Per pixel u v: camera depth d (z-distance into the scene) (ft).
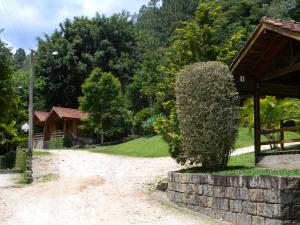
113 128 136.15
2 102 88.38
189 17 246.47
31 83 75.15
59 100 189.57
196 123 42.27
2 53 87.40
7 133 118.83
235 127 42.29
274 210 28.73
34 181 57.47
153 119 120.06
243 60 46.42
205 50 62.08
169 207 39.68
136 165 69.72
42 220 33.14
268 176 29.55
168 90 60.23
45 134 165.27
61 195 45.52
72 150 116.67
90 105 134.72
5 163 105.29
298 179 28.94
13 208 38.47
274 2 182.60
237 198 32.78
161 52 172.14
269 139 63.46
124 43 201.87
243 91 48.34
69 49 185.37
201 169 43.21
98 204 40.37
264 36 43.04
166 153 84.58
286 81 50.49
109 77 135.44
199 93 42.14
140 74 158.40
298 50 44.19
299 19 171.22
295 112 63.82
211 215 35.96
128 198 43.78
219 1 178.81
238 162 55.36
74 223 32.09
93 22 197.98
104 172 63.26
